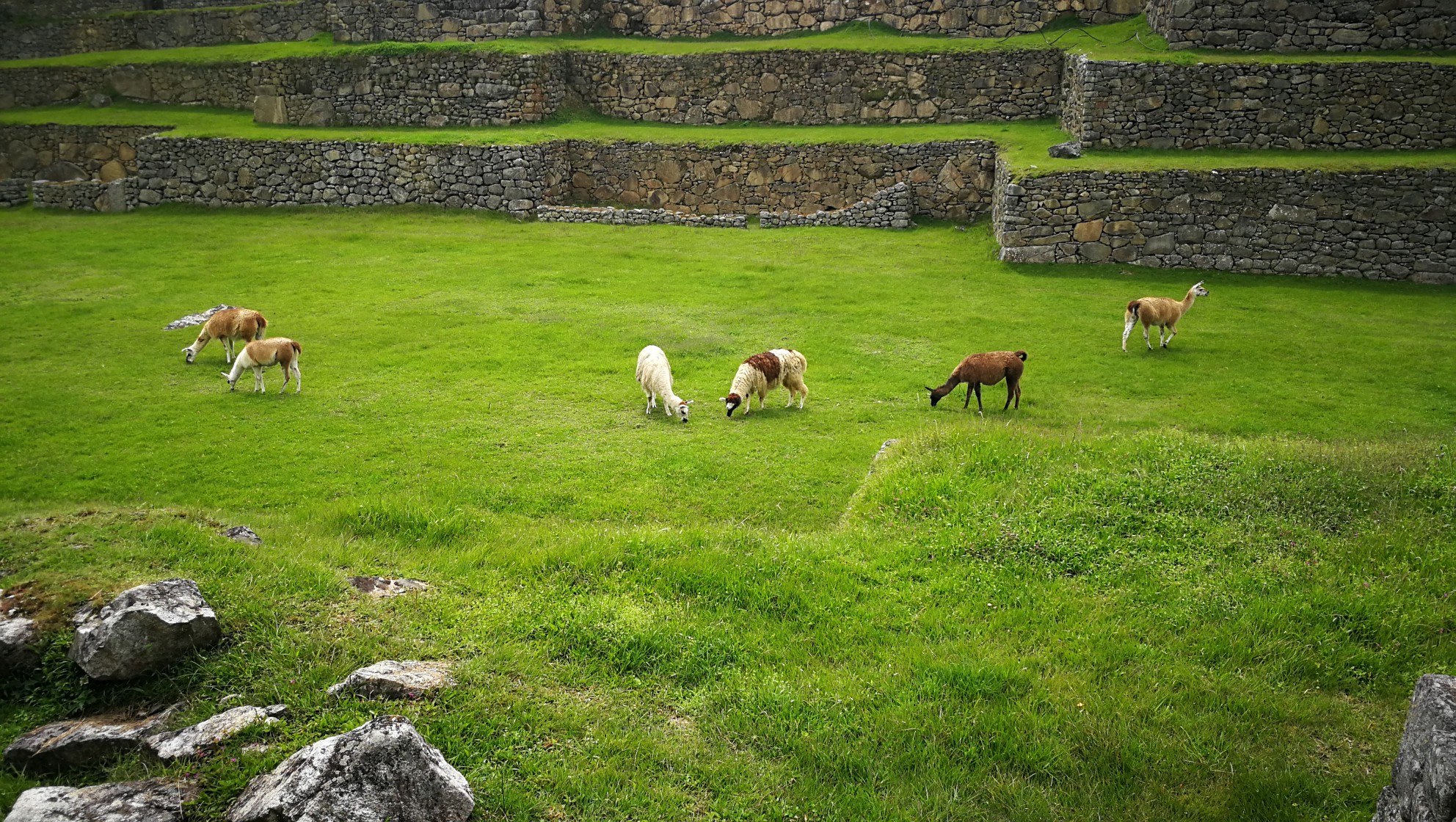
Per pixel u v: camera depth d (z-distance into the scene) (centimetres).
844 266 2523
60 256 2583
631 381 1714
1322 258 2391
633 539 976
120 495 1229
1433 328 2047
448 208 3045
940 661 782
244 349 1623
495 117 3300
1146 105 2683
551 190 3108
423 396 1622
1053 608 872
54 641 732
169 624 718
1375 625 833
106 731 660
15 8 4019
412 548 1031
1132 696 751
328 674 721
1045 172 2459
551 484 1273
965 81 3206
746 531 1048
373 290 2283
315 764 577
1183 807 648
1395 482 1054
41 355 1809
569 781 641
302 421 1502
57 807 578
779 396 1667
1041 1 3281
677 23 3659
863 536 1017
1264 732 717
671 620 830
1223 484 1069
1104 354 1873
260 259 2572
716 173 3152
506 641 788
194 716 679
